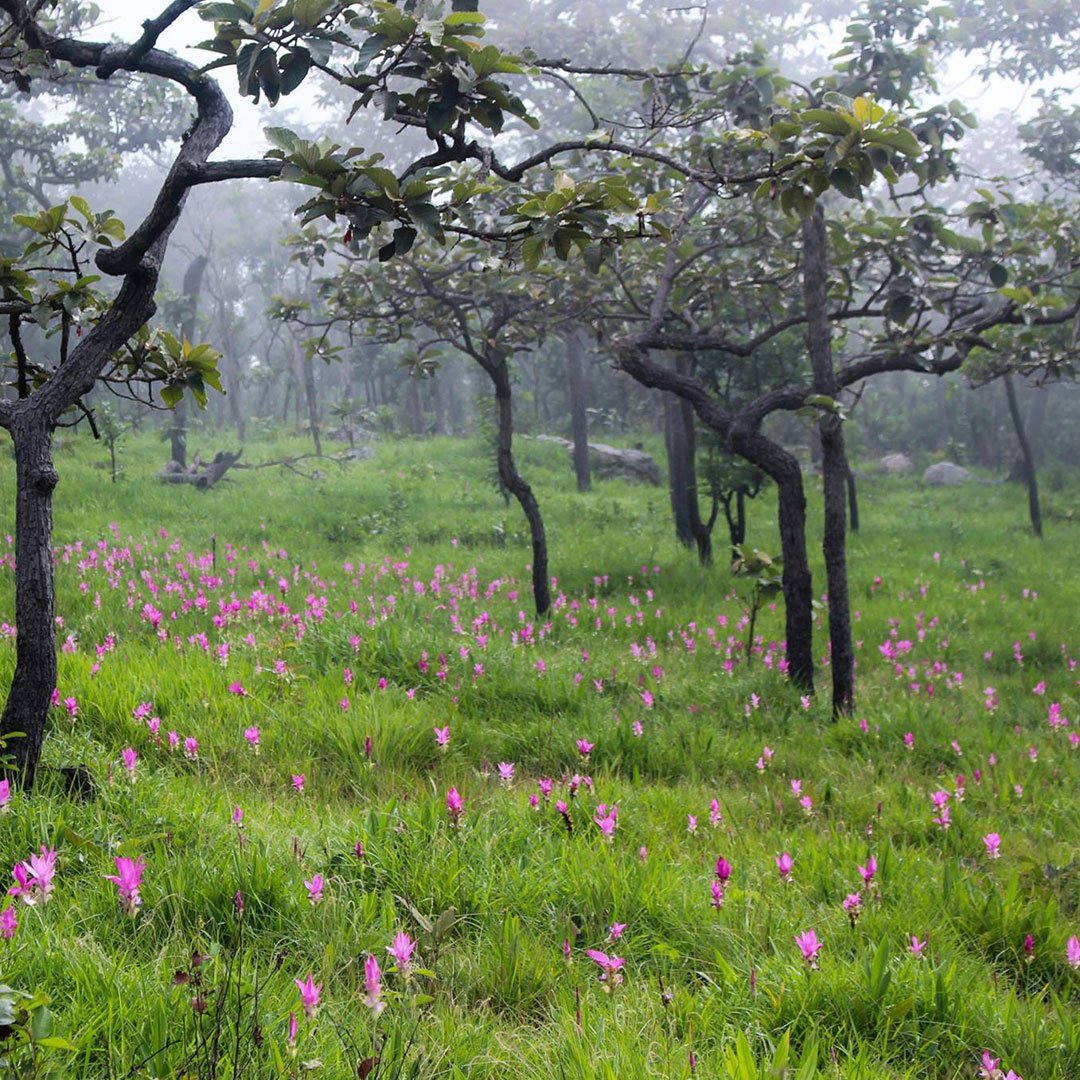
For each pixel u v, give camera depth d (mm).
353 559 15508
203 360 5832
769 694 9336
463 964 4203
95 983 3465
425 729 7238
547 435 35938
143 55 5664
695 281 11750
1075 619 13539
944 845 6188
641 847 5145
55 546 14109
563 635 11094
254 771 6512
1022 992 4613
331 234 11852
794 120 6402
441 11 4359
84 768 5527
